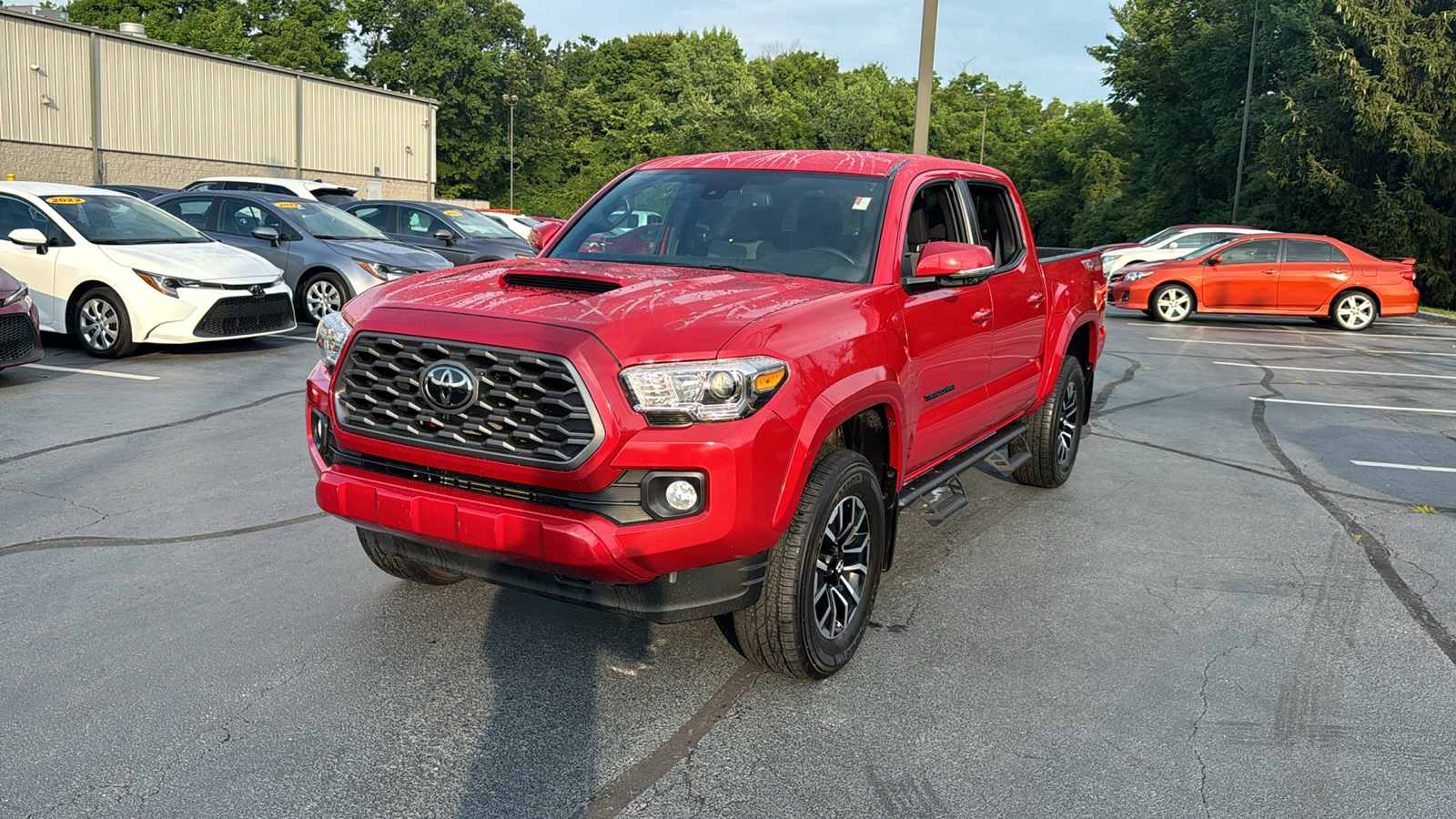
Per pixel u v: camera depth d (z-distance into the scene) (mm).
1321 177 28891
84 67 32562
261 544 4871
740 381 3053
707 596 3199
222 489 5754
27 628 3857
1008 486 6516
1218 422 8914
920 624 4199
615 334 3061
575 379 2971
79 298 9953
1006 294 5121
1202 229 21203
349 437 3389
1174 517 5910
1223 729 3375
